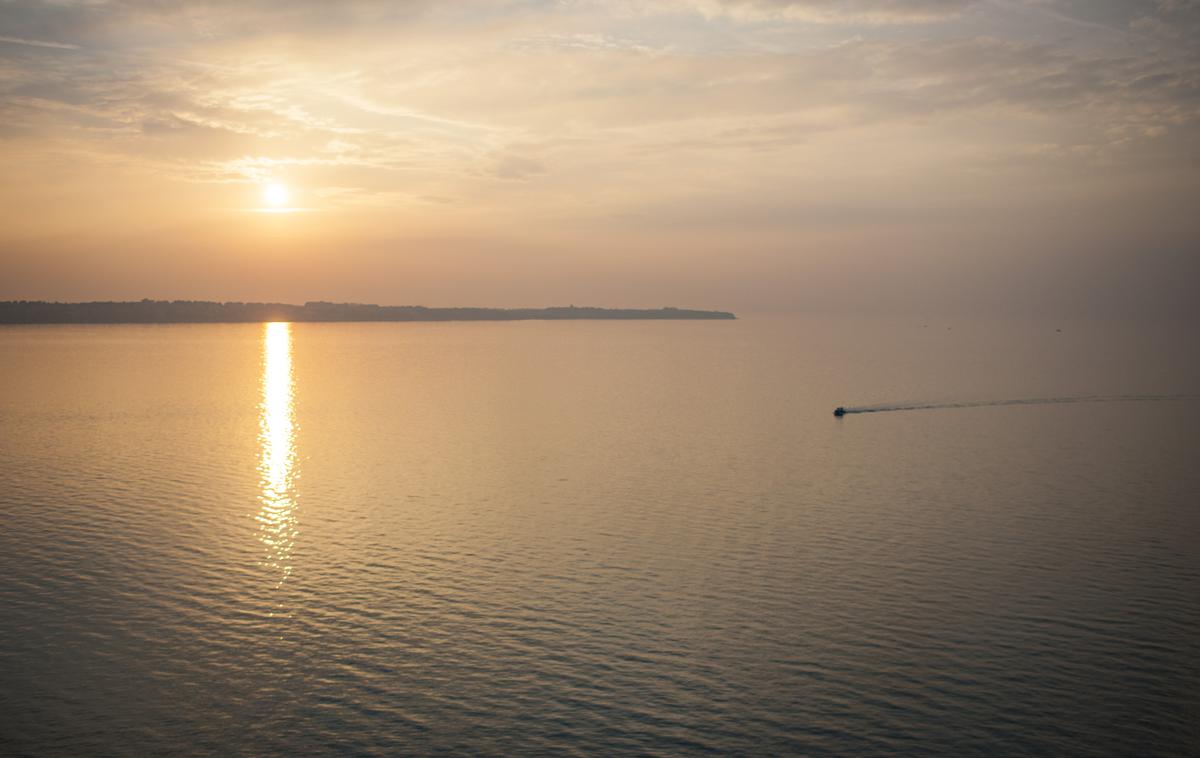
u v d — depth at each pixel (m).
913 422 143.62
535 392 191.00
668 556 67.44
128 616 54.78
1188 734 41.53
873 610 56.19
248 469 101.56
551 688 45.81
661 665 48.44
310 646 50.69
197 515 79.50
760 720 42.69
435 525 76.56
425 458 109.25
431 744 40.81
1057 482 94.88
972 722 42.53
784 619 54.56
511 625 53.66
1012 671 47.59
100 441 121.38
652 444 120.44
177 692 45.34
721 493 89.44
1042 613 55.50
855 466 104.44
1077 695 45.09
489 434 129.50
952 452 114.69
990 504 84.38
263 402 169.88
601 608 56.44
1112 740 41.06
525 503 84.88
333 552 68.12
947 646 50.69
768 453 113.44
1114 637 51.91
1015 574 63.00
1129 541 71.25
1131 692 45.41
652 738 41.25
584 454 112.38
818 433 131.50
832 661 48.81
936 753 40.03
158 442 120.94
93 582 60.75
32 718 42.72
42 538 71.12
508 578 62.12
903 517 79.25
